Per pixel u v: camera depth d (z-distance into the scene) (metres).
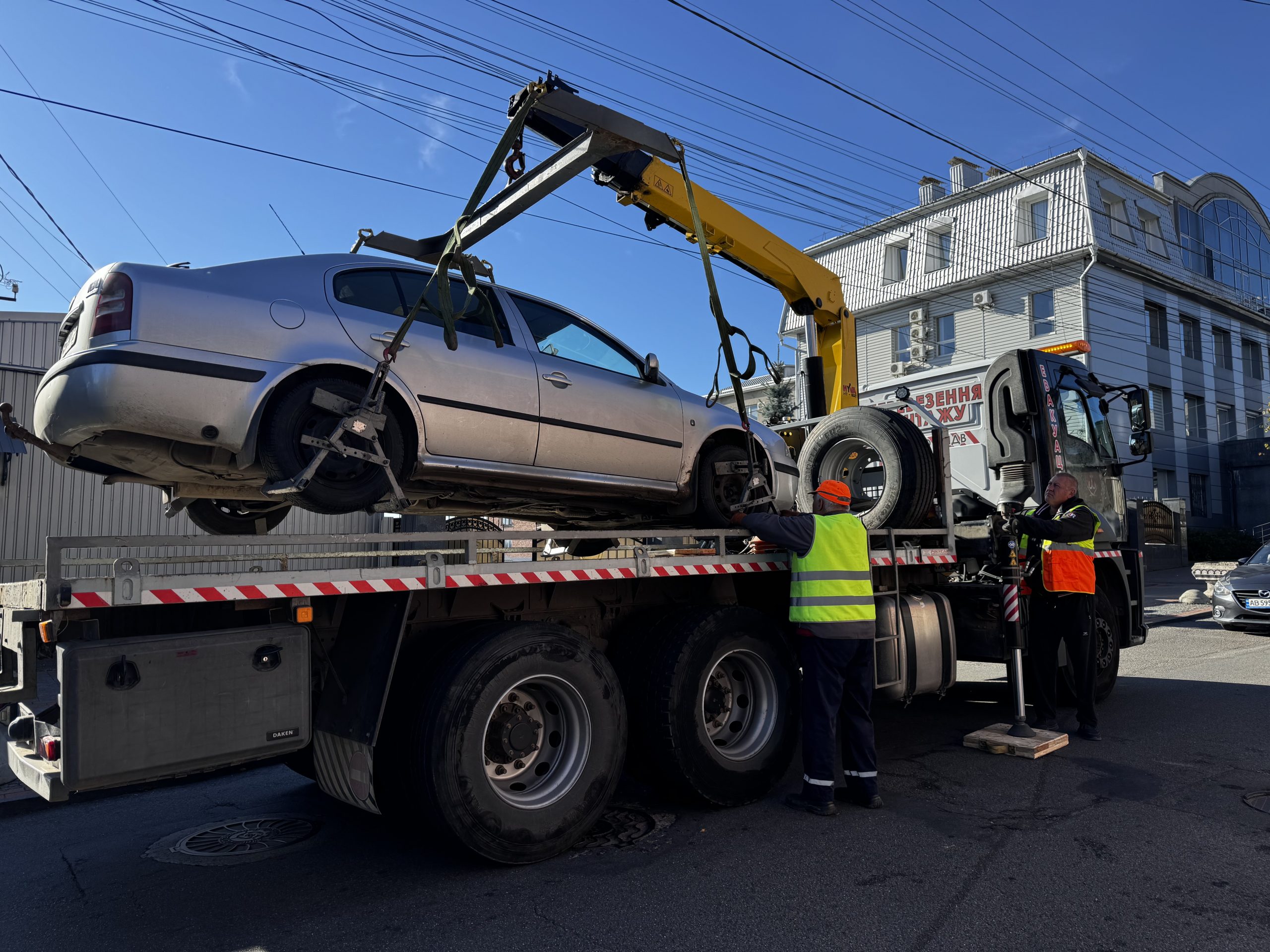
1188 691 7.95
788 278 7.93
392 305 4.49
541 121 5.79
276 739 3.35
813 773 4.54
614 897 3.46
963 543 6.81
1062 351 9.86
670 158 4.09
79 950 3.15
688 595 5.11
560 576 4.25
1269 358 34.62
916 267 30.58
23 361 11.59
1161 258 29.19
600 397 5.16
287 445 3.81
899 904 3.33
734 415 6.06
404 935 3.17
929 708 7.47
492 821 3.68
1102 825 4.23
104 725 2.94
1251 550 27.84
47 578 2.89
